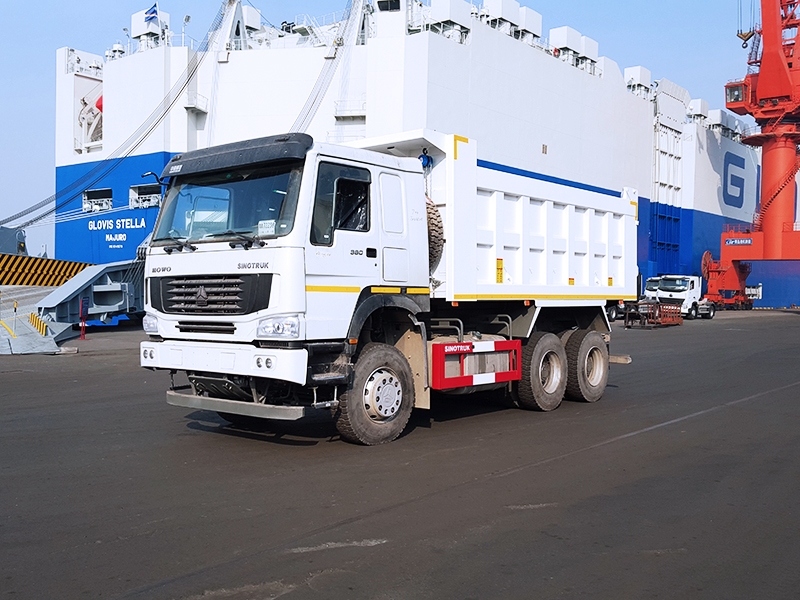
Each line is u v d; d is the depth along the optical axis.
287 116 33.91
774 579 4.18
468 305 9.45
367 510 5.34
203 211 7.38
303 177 6.74
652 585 4.07
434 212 8.32
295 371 6.52
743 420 9.34
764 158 47.12
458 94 32.91
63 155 39.34
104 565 4.24
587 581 4.11
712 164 57.16
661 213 51.31
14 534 4.78
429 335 8.73
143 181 35.22
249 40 37.88
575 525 5.09
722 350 20.20
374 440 7.53
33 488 5.89
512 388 9.88
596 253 11.28
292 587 3.94
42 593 3.85
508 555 4.48
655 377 14.05
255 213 6.94
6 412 9.58
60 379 13.06
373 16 34.00
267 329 6.58
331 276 6.91
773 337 25.59
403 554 4.46
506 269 9.33
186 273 7.23
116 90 36.03
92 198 38.19
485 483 6.14
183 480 6.14
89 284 23.14
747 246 48.69
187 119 34.66
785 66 43.06
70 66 40.22
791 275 67.19
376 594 3.87
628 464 6.92
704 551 4.62
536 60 37.84
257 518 5.12
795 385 12.78
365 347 7.54
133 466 6.62
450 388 8.42
